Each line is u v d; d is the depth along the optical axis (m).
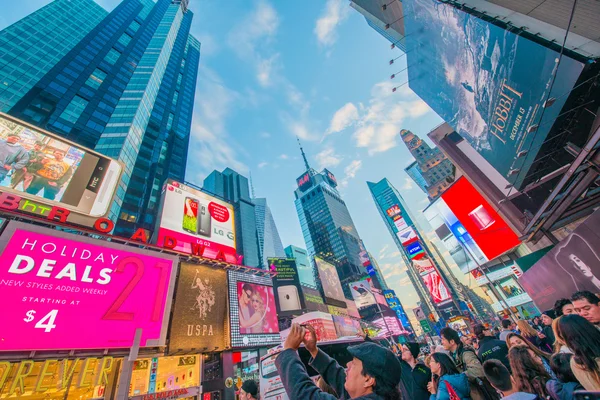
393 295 99.94
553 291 13.20
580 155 8.48
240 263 19.80
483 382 3.93
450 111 18.41
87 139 49.31
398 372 1.76
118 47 77.19
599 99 10.32
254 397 4.97
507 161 15.48
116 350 10.64
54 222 11.97
